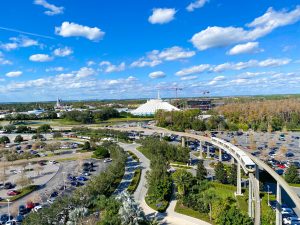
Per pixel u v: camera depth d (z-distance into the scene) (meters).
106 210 108.69
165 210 123.31
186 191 135.88
